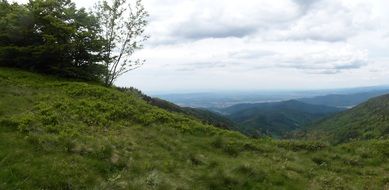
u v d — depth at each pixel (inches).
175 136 791.1
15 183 452.1
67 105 814.5
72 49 1086.4
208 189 548.4
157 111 938.7
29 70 1087.0
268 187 575.8
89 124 741.9
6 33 1073.5
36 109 756.0
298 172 670.5
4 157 508.7
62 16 1133.7
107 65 1222.3
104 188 481.7
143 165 578.9
